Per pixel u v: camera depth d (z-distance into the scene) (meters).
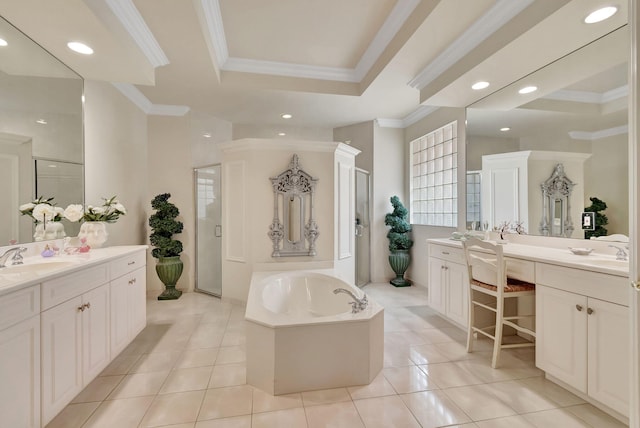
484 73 2.56
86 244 2.49
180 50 2.76
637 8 1.14
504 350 2.56
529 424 1.66
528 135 2.65
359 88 3.84
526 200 2.72
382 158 4.91
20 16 1.82
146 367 2.27
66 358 1.71
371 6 2.54
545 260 2.04
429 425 1.65
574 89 2.26
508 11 2.07
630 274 1.21
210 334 2.88
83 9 1.76
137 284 2.66
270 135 5.15
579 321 1.81
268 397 1.90
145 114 4.13
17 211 2.05
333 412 1.76
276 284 3.03
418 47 2.66
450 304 3.02
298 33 2.94
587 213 2.23
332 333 1.98
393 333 2.91
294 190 3.57
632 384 1.21
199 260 4.39
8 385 1.34
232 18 2.70
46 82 2.27
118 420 1.69
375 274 4.90
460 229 3.63
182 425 1.65
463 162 3.57
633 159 1.18
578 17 1.80
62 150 2.45
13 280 1.42
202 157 4.51
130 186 3.70
